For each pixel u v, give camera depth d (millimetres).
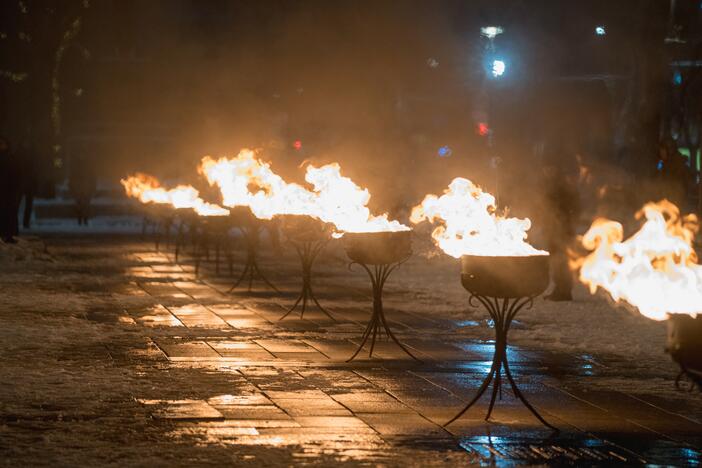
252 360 28219
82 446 18375
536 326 35656
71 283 48875
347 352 29906
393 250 28797
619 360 28969
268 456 17875
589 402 23219
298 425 20406
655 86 89000
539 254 20859
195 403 22125
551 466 17766
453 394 23891
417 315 38875
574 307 40625
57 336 31844
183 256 65625
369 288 48344
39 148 118812
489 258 20703
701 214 63344
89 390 23328
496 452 18625
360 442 19125
